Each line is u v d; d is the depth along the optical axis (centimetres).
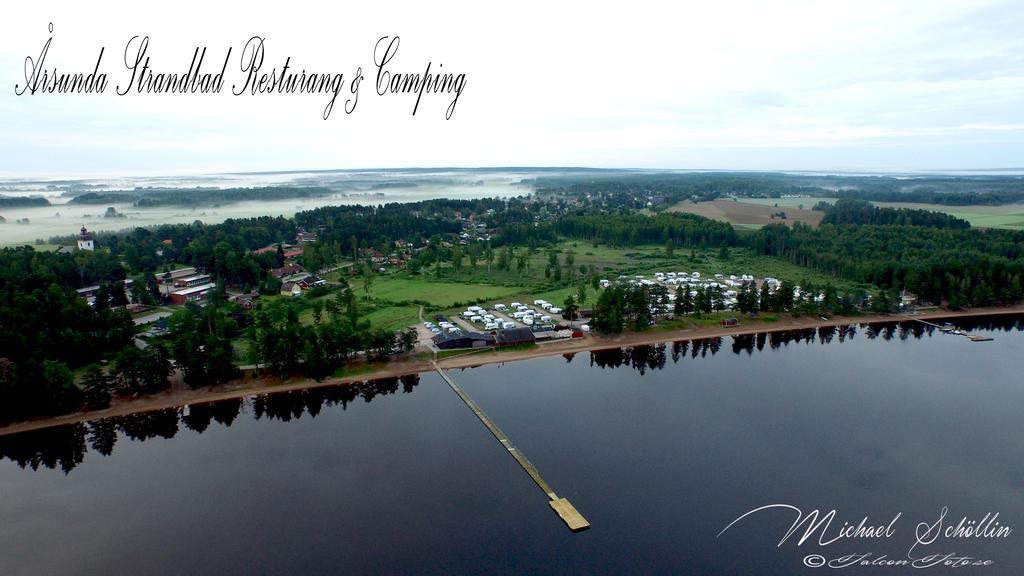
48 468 10350
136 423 12006
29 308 15150
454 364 15050
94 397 12194
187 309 18075
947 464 10231
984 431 11450
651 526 8456
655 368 15062
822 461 10275
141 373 12750
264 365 14300
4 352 13438
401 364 14875
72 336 14350
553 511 8819
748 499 9131
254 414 12475
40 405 11919
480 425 11756
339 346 14212
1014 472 9988
